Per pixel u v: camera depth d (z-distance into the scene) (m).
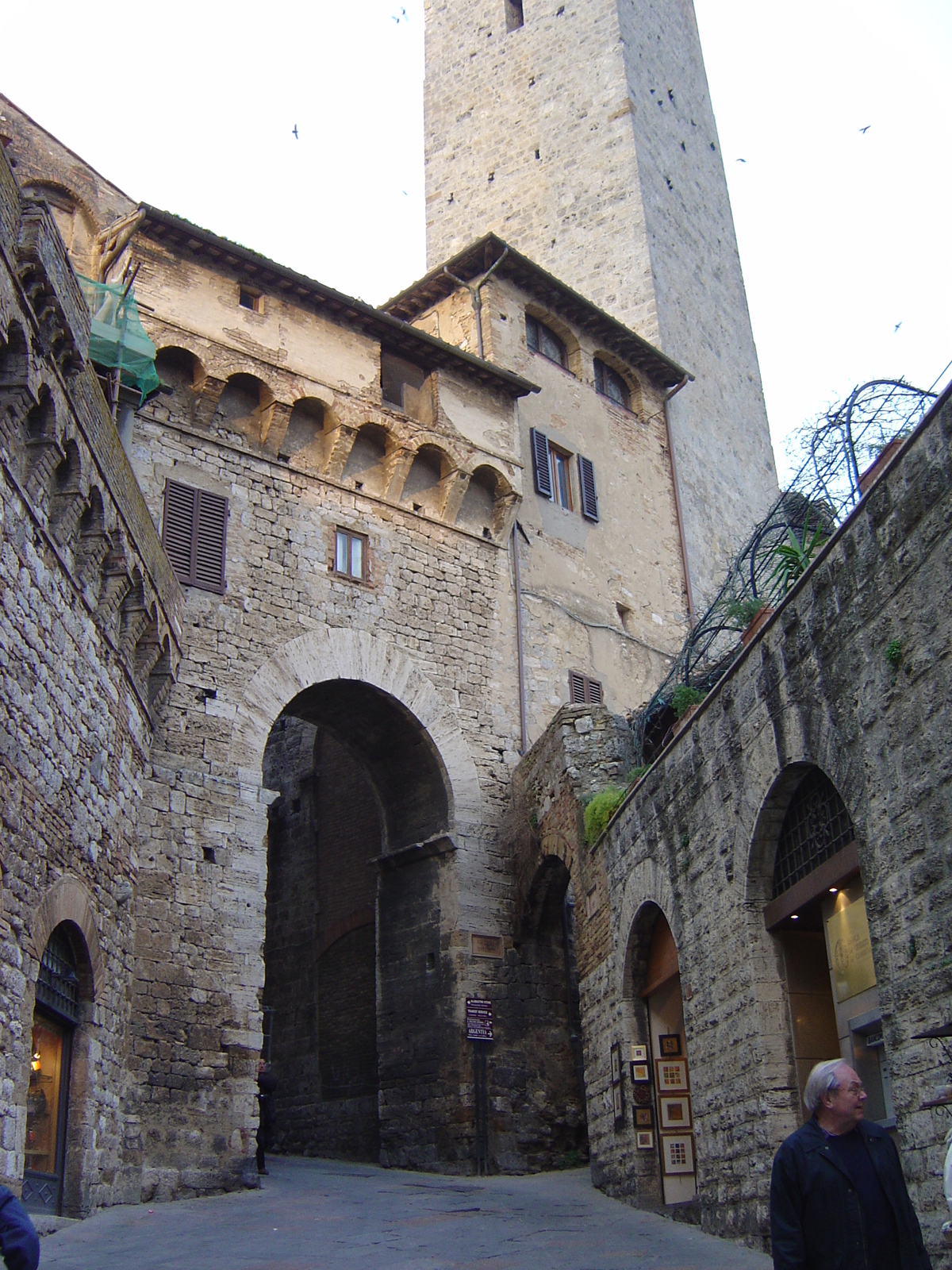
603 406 34.72
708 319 41.53
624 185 40.03
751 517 39.81
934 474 10.31
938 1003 9.99
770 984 13.88
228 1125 20.05
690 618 33.09
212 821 21.72
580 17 43.09
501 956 25.27
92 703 16.70
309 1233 15.39
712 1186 14.99
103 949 17.30
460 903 25.09
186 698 22.16
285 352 25.59
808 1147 6.77
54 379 14.21
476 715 26.94
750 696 14.16
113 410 21.31
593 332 35.09
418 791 26.67
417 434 27.33
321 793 31.81
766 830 13.99
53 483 14.89
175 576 20.97
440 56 46.22
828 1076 6.92
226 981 20.92
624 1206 17.97
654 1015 18.52
